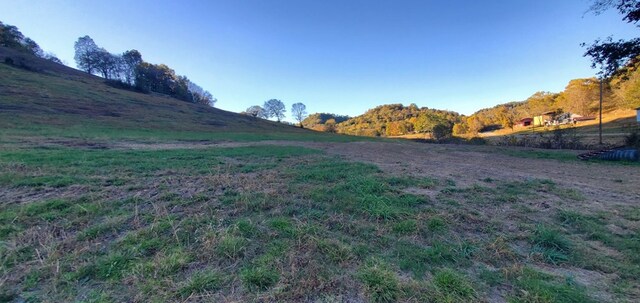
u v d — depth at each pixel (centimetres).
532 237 318
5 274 231
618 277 243
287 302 204
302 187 544
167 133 2400
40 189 485
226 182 578
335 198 467
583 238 328
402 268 256
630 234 332
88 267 240
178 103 5394
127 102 4106
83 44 6762
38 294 209
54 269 236
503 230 348
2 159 729
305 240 303
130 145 1377
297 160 992
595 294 219
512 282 233
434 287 222
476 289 222
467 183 618
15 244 280
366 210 405
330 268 251
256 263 255
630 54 1093
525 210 424
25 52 5903
